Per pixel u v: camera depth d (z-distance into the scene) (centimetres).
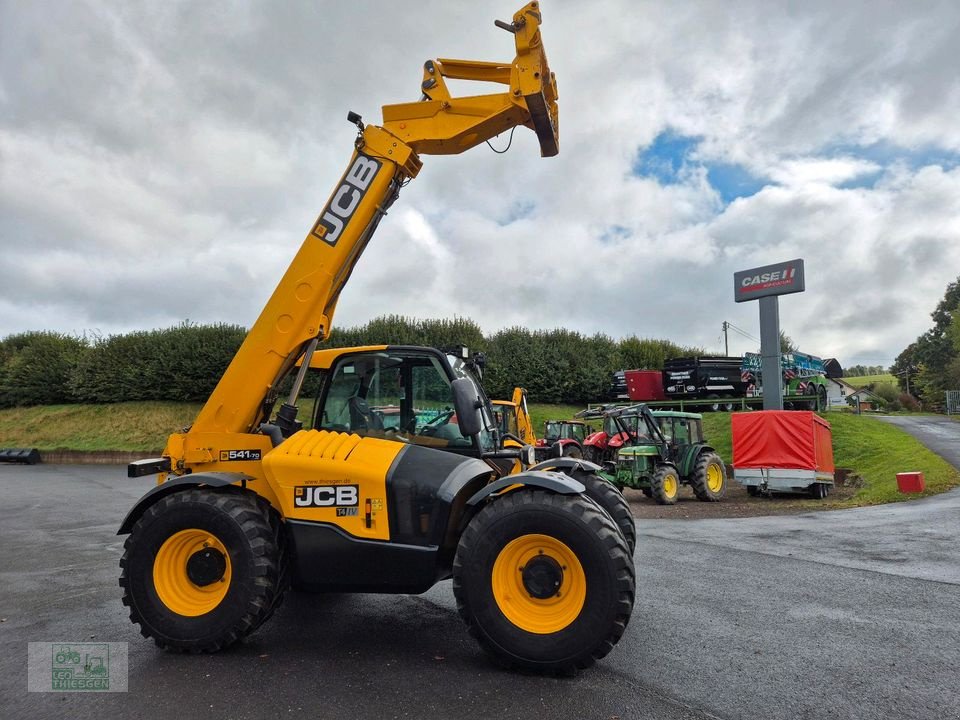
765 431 1534
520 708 320
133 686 354
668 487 1429
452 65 510
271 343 475
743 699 330
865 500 1344
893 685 348
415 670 374
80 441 2862
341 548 406
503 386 3222
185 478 423
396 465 411
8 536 976
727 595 546
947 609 501
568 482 382
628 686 347
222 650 411
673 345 3938
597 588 354
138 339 3194
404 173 496
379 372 483
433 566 397
